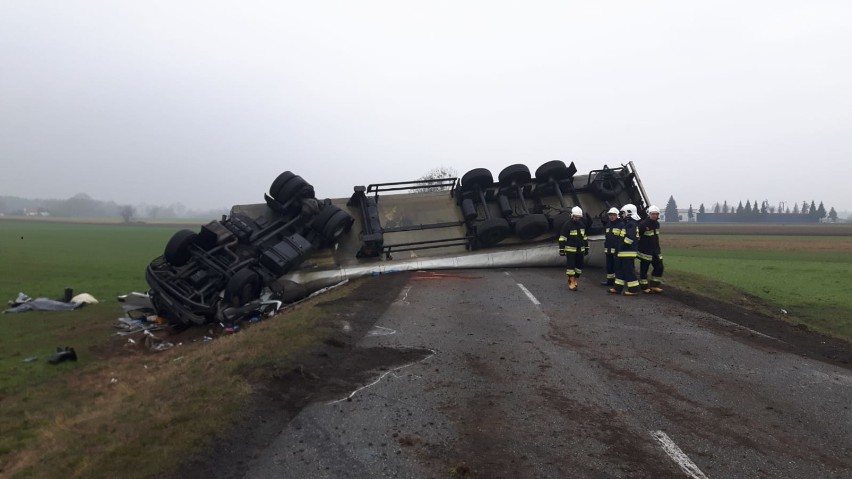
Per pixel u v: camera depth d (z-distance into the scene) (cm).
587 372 694
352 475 425
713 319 1044
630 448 477
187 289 1273
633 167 1797
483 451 469
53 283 2247
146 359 1007
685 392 626
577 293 1299
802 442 497
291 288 1468
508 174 1777
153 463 425
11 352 1109
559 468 439
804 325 1058
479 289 1327
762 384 660
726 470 440
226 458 447
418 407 570
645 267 1349
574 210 1353
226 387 591
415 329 916
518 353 778
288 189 1546
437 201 1827
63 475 417
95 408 660
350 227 1684
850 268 2425
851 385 667
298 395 602
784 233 7744
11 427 658
